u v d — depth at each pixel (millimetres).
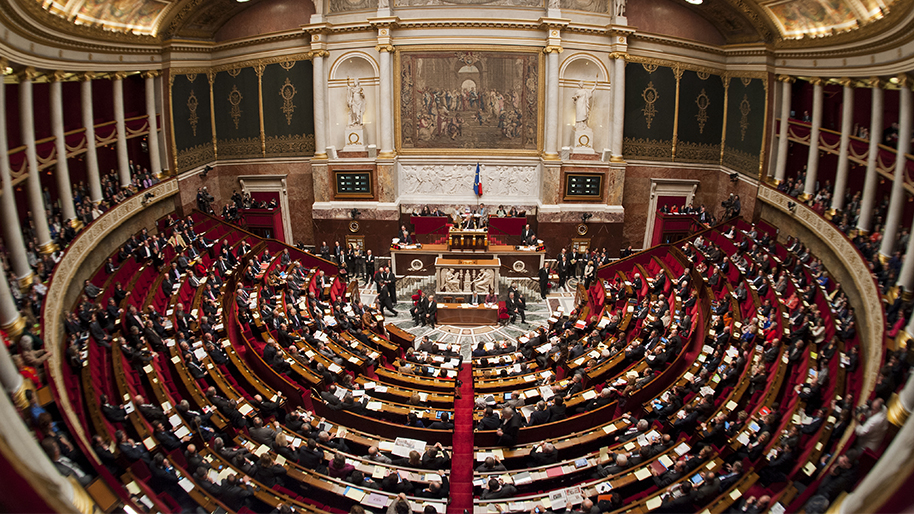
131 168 23859
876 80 15750
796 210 21672
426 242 28016
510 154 28797
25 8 14148
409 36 27266
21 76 15266
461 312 23828
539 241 27781
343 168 28500
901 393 6348
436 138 28812
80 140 19625
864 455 8398
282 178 29266
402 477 11258
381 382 15867
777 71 23594
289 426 12977
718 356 15219
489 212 29047
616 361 15867
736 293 18500
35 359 10344
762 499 9180
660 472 11016
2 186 13086
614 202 28500
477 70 27719
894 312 12094
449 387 15766
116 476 9875
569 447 12453
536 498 10570
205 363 14383
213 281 19906
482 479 11422
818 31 19781
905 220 15359
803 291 17766
